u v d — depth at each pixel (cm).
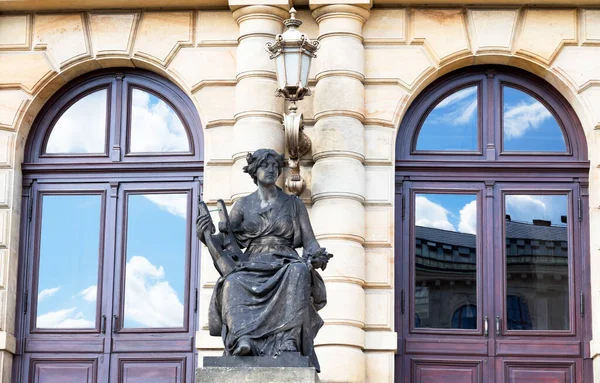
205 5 1891
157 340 1831
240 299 1477
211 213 1831
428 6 1881
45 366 1834
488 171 1861
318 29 1878
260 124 1820
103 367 1828
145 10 1905
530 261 1836
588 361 1800
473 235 1844
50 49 1902
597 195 1822
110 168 1886
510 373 1803
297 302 1465
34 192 1889
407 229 1844
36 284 1859
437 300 1825
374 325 1786
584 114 1855
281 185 1812
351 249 1780
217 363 1445
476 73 1895
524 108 1886
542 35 1867
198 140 1888
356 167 1809
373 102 1853
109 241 1866
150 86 1912
